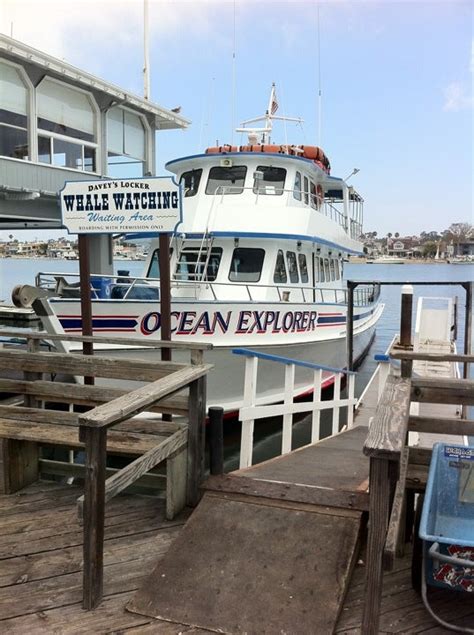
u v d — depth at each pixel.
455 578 2.79
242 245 10.15
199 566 3.22
